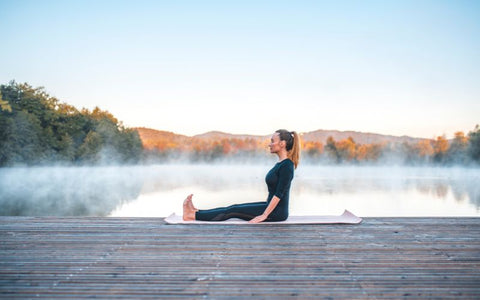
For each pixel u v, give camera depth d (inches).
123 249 108.3
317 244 113.9
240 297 74.5
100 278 84.8
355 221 148.0
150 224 144.6
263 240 118.6
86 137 2012.8
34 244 114.3
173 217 159.6
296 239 120.0
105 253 104.3
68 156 1786.4
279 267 92.4
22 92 1696.6
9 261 97.1
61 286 80.3
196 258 99.6
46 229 136.2
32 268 91.7
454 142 2687.0
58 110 1879.9
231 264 94.6
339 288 79.1
